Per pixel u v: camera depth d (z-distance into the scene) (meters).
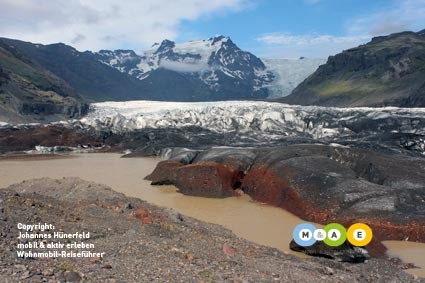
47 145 59.47
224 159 31.67
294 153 30.28
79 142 61.50
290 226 22.05
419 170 27.69
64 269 10.54
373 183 25.03
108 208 18.08
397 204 21.97
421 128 57.91
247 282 11.40
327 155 30.38
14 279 9.52
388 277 14.26
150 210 19.47
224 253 14.15
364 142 50.53
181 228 16.69
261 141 56.25
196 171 30.55
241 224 22.44
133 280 10.48
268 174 28.50
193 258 12.83
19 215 13.67
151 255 12.53
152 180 33.94
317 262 15.51
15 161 49.22
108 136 64.94
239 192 29.91
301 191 25.03
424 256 18.11
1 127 64.25
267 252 15.77
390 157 30.56
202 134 62.72
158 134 62.75
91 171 40.72
